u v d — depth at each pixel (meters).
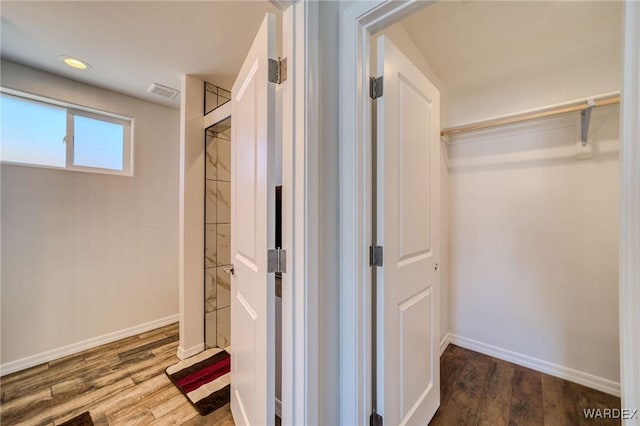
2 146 1.97
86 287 2.30
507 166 2.13
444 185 2.30
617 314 1.75
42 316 2.09
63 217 2.19
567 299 1.90
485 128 2.16
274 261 1.01
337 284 1.11
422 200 1.48
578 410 1.60
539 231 2.01
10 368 1.95
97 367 2.04
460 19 1.64
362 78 1.10
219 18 1.53
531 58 1.99
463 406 1.65
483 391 1.78
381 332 1.16
